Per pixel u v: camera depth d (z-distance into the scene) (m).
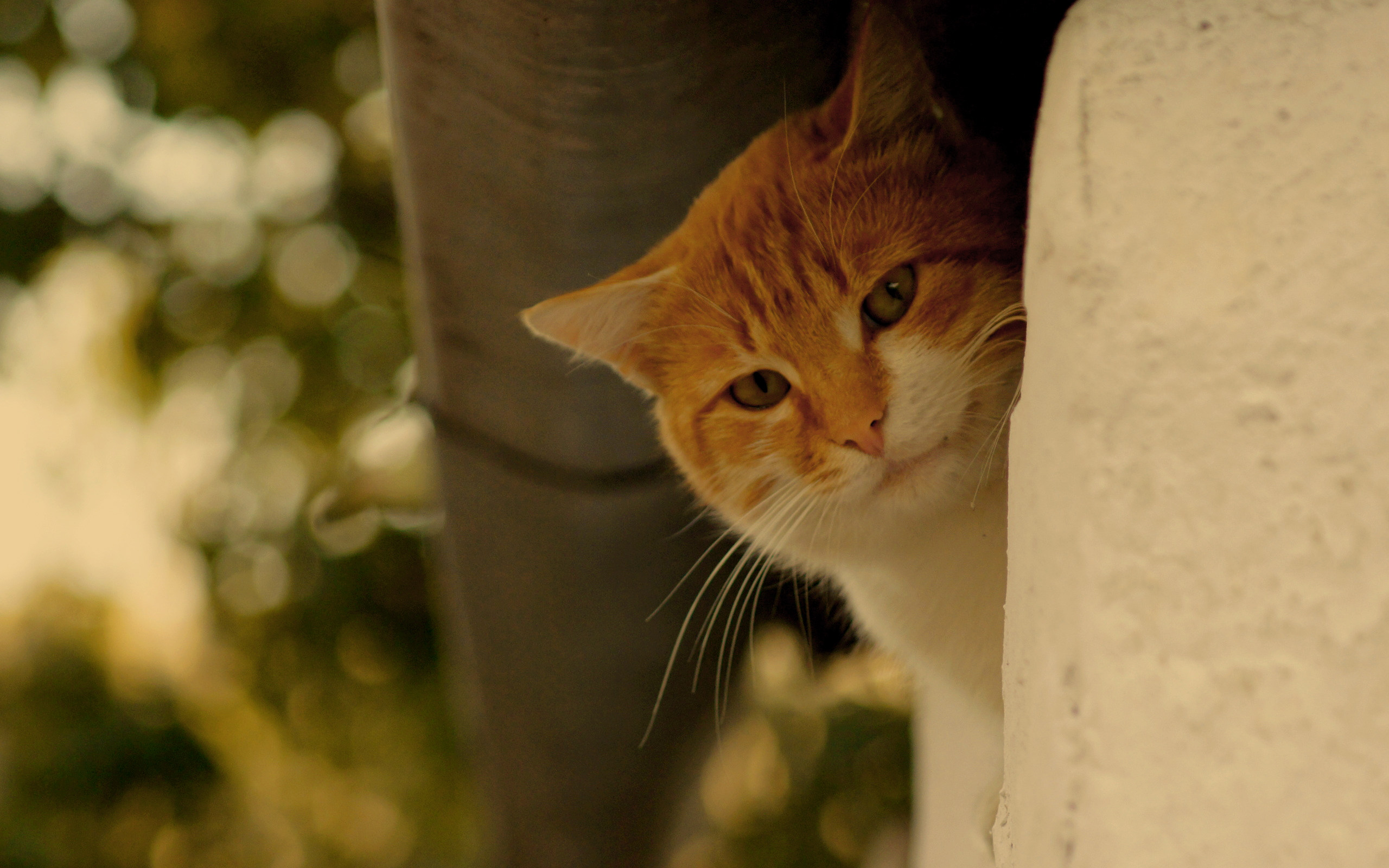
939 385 1.52
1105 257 0.75
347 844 4.96
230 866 4.80
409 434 2.77
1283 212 0.74
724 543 2.20
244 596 4.28
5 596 5.26
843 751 3.32
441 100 1.41
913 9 1.39
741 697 2.88
